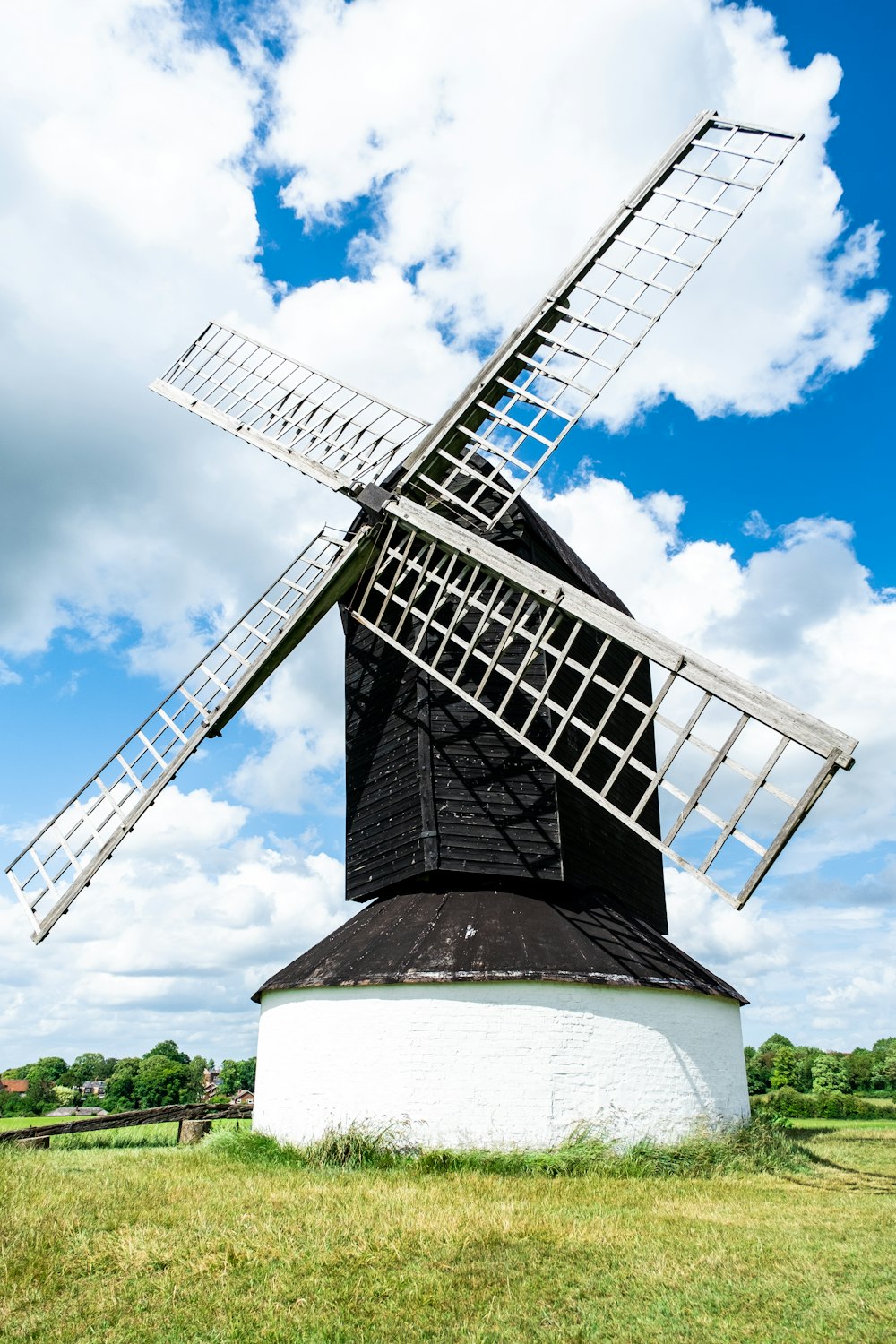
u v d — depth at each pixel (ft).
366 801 60.70
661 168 59.47
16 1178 37.42
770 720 42.34
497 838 55.21
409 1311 24.14
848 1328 22.89
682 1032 51.37
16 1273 26.76
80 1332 23.26
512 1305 24.44
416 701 58.70
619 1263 27.58
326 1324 23.38
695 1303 24.50
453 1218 31.50
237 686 60.13
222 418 71.31
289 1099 51.85
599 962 49.80
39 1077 399.24
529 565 52.47
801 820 40.98
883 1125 97.66
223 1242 28.94
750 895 41.63
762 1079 256.32
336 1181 39.45
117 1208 33.19
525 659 52.31
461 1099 46.44
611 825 63.82
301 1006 52.85
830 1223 33.09
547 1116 46.01
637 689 70.90
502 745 57.62
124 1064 339.16
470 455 61.05
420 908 54.34
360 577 62.85
